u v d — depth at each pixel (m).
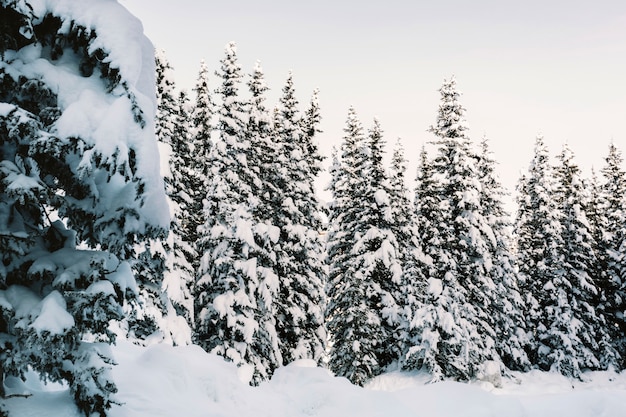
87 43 7.09
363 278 26.78
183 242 22.34
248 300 20.84
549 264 34.75
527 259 36.09
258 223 24.03
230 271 21.00
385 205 28.28
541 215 35.50
